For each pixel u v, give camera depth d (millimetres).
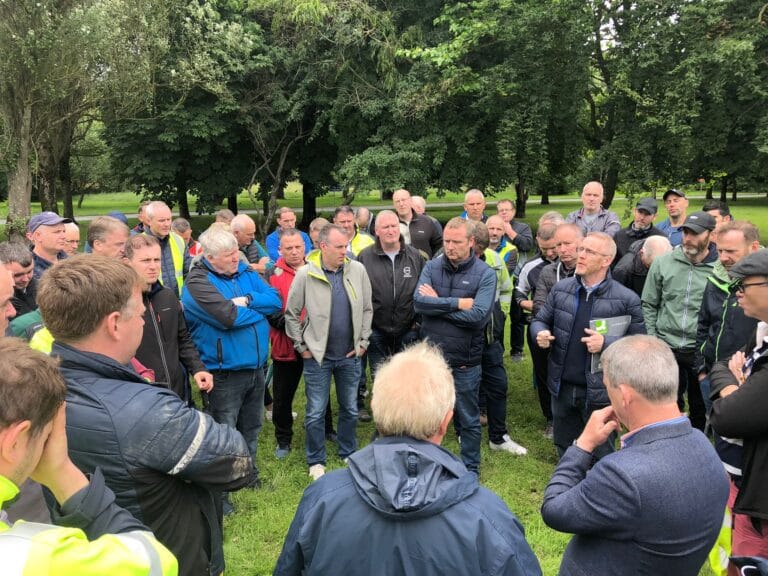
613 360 1807
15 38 11609
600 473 1696
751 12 9602
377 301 4672
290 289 4020
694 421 4656
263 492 3979
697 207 28156
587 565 1767
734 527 2438
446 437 4875
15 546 941
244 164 17219
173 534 1534
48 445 1180
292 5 13578
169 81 14258
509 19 10898
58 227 4055
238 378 3643
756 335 2609
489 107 11805
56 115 14055
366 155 12867
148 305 3156
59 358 1390
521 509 3779
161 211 5262
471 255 3930
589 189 6609
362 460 1485
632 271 5172
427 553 1356
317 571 1422
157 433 1453
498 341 4508
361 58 13836
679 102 9242
